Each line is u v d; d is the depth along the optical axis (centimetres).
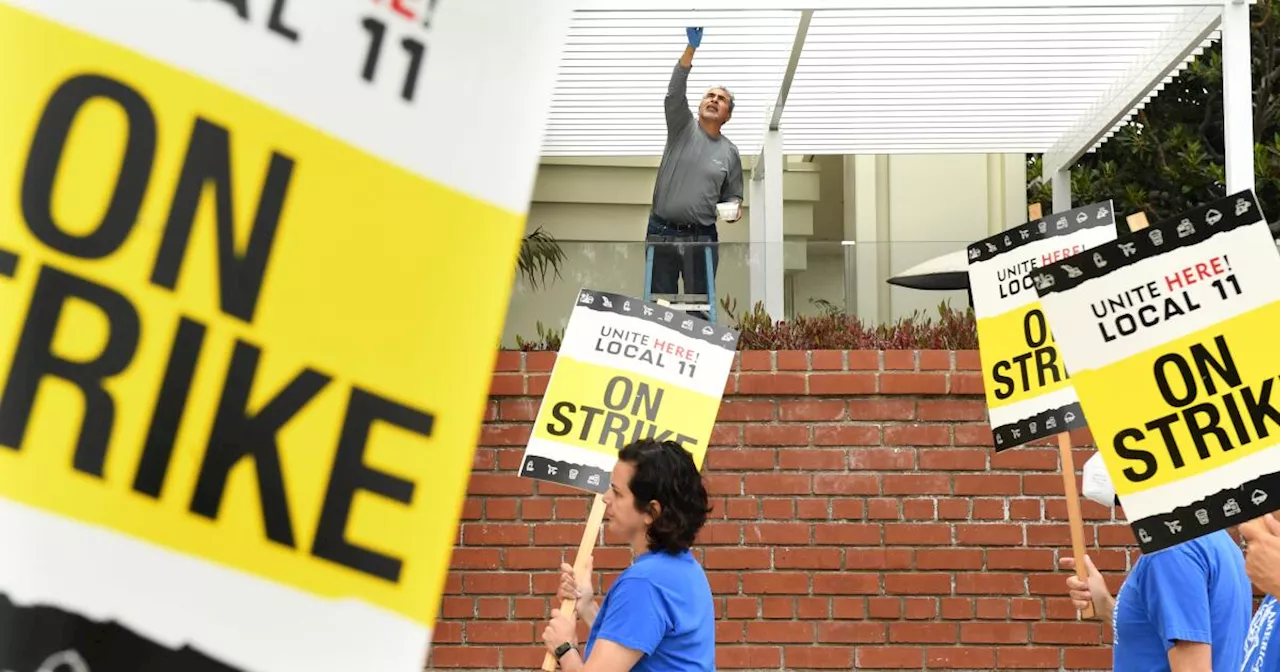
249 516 133
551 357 719
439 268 139
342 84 138
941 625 696
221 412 133
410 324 138
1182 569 384
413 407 138
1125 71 952
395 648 136
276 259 135
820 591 699
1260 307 356
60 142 131
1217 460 356
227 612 131
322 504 135
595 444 526
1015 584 696
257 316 134
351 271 137
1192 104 1429
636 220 1234
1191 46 811
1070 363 369
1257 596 691
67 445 128
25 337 129
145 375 131
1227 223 358
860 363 707
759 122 1085
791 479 704
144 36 133
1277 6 1366
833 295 759
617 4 760
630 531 408
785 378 707
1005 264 549
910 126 1100
